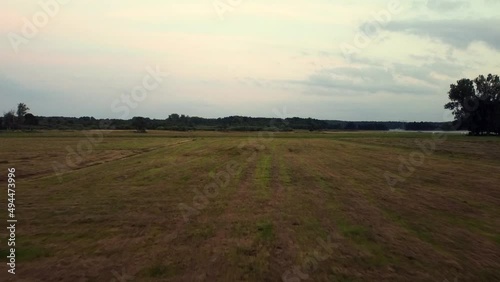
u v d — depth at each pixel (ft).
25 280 25.34
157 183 70.95
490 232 37.47
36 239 34.96
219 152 146.61
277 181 72.74
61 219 42.70
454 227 39.27
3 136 254.47
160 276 26.05
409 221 41.60
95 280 25.38
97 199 55.01
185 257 29.86
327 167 98.07
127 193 60.03
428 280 25.53
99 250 31.68
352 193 59.36
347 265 28.14
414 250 31.68
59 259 29.48
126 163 110.22
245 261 28.91
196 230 37.86
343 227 38.99
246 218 42.93
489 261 29.17
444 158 122.52
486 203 51.85
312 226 39.37
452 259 29.55
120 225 40.01
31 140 216.54
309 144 197.57
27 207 49.37
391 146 184.96
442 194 58.59
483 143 193.67
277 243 33.50
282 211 46.57
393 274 26.45
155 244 33.35
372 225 39.83
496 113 265.54
